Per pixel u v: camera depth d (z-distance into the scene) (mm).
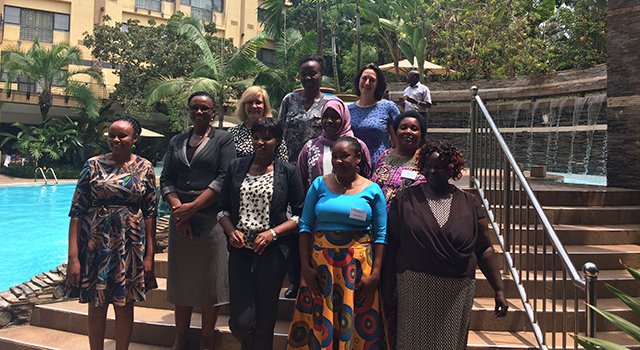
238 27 30547
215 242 3264
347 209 2646
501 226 4016
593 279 2488
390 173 3049
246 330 2723
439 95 11125
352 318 2559
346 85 22344
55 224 11727
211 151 3262
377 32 17391
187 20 20172
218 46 24578
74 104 25906
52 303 4242
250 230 2838
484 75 12609
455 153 2609
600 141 9016
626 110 5691
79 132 25047
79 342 3715
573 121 9617
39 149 22875
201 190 3248
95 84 25984
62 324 3979
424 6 14898
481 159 4598
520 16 13102
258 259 2830
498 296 2557
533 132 10445
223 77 19062
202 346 3404
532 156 10453
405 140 3031
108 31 24062
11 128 26125
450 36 13695
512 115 10867
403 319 2535
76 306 4129
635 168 5516
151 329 3652
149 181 3172
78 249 3047
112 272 3008
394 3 15328
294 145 3756
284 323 3621
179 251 3266
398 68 15672
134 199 3102
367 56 20922
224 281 3312
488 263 2621
